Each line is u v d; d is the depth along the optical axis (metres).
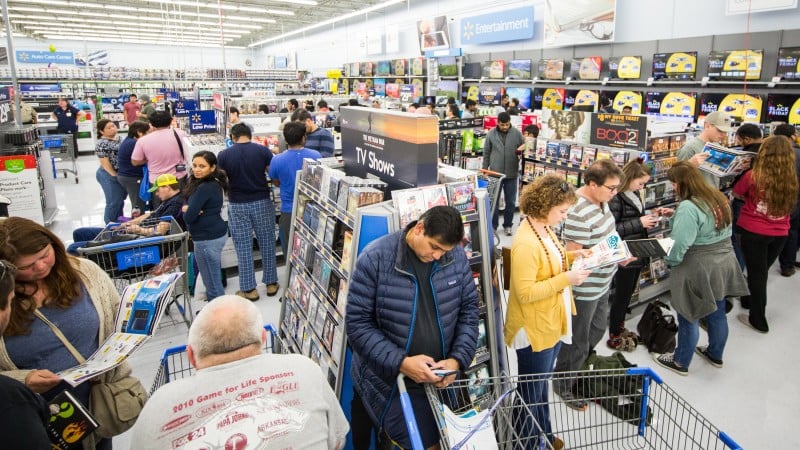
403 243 1.83
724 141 4.88
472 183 2.28
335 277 2.41
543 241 2.27
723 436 1.65
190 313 3.65
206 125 8.16
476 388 2.18
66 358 1.73
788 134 4.48
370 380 1.94
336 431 1.42
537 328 2.28
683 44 8.87
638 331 3.66
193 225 3.92
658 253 2.80
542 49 11.94
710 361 3.39
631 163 3.34
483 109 10.45
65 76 16.14
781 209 3.50
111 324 1.91
